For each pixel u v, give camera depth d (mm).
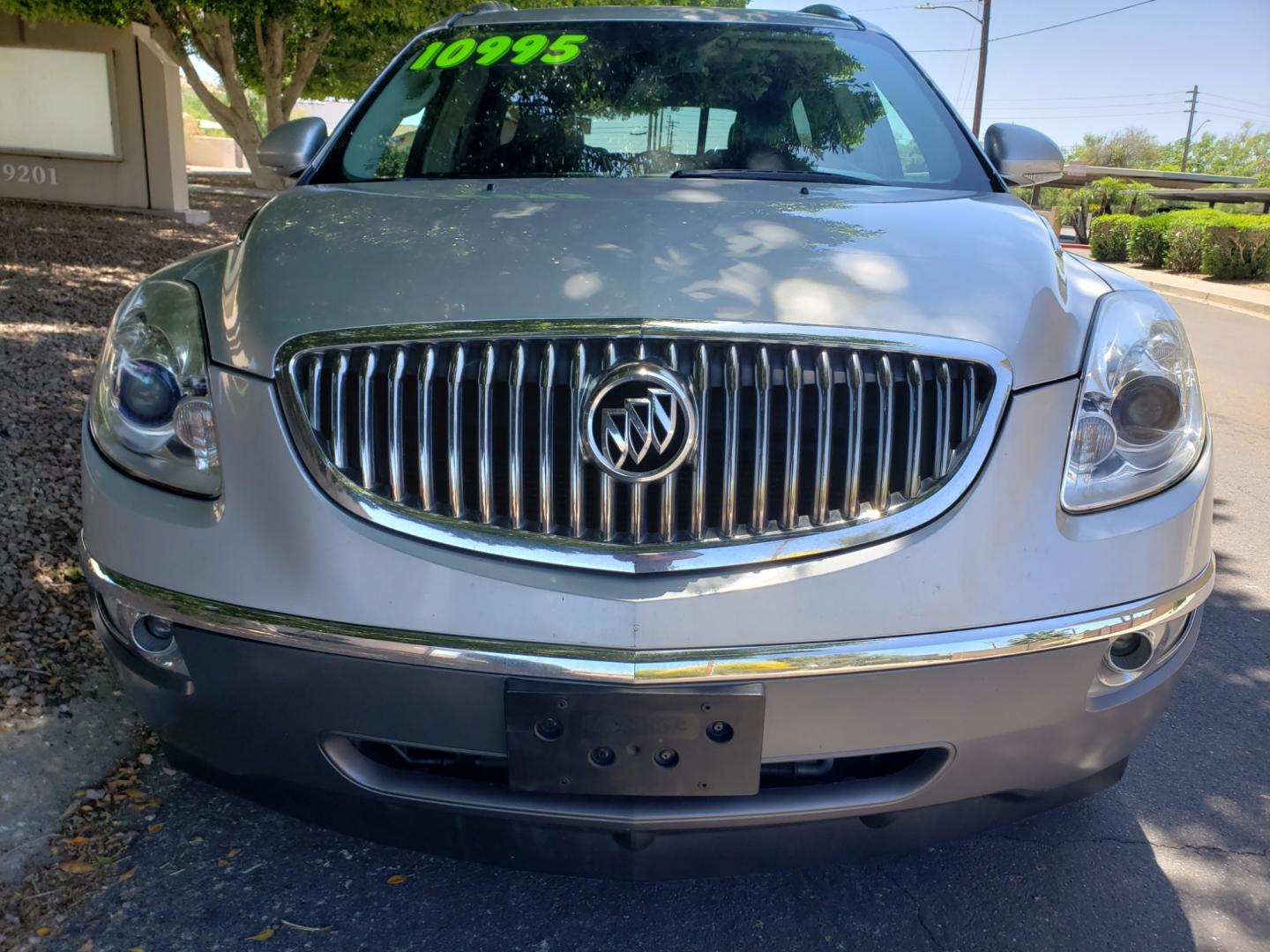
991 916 2207
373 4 13531
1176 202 33469
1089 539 1797
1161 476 1896
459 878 2283
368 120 3162
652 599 1694
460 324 1760
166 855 2311
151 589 1853
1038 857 2406
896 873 2336
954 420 1798
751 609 1699
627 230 2064
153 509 1878
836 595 1712
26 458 4324
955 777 1833
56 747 2582
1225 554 4551
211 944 2057
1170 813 2604
